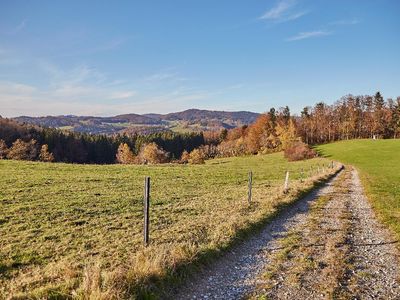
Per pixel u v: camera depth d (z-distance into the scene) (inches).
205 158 5059.1
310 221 660.7
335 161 3110.2
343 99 5625.0
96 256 445.4
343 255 448.5
